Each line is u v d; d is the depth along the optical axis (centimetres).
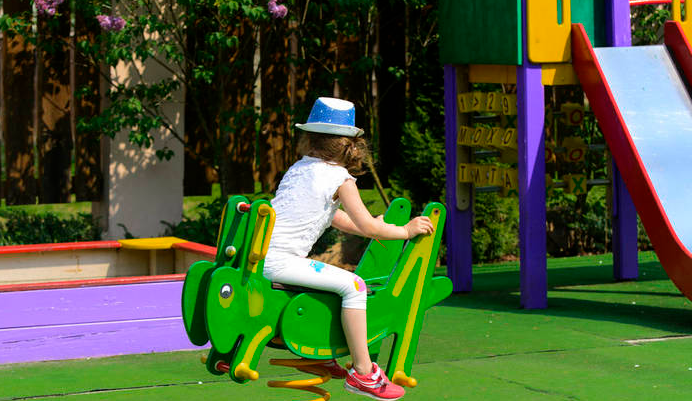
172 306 554
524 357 526
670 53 775
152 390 450
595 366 499
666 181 660
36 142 927
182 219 908
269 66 960
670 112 718
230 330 320
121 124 829
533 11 704
